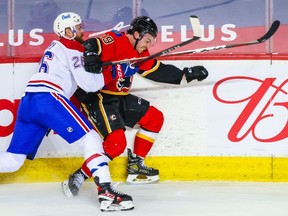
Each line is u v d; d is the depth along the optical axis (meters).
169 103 14.73
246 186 14.23
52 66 12.34
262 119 14.67
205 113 14.71
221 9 15.59
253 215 11.76
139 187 14.21
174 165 14.79
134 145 14.55
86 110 13.80
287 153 14.64
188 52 13.23
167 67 14.30
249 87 14.68
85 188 14.19
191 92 14.71
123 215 11.83
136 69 12.98
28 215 11.95
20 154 12.78
